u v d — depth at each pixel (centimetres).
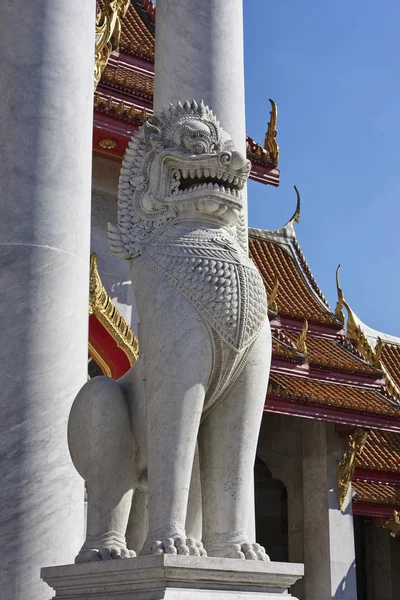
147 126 607
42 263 795
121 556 561
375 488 2102
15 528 726
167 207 591
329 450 2005
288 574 536
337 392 1902
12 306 777
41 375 768
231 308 559
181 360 548
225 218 592
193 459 570
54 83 845
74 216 827
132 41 1623
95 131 1360
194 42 979
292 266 2250
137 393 589
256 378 573
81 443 588
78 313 811
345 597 1927
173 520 533
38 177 815
